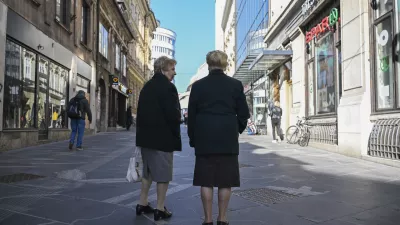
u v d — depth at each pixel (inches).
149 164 136.9
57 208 148.4
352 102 339.9
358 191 185.9
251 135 796.0
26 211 143.0
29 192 175.6
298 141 487.5
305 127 475.8
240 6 1370.6
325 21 434.9
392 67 295.1
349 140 345.4
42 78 465.4
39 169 242.5
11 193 172.9
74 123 380.2
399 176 231.0
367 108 323.9
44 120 475.8
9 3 360.5
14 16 371.9
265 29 846.5
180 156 343.9
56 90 523.8
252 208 152.4
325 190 188.7
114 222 131.0
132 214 141.9
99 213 142.3
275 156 347.6
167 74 143.9
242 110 123.0
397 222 133.4
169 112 133.7
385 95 305.1
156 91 137.0
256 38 962.1
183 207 153.8
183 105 3041.3
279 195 176.9
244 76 947.3
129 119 1024.2
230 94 122.7
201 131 120.0
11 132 365.1
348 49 358.6
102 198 166.6
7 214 138.3
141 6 1663.4
